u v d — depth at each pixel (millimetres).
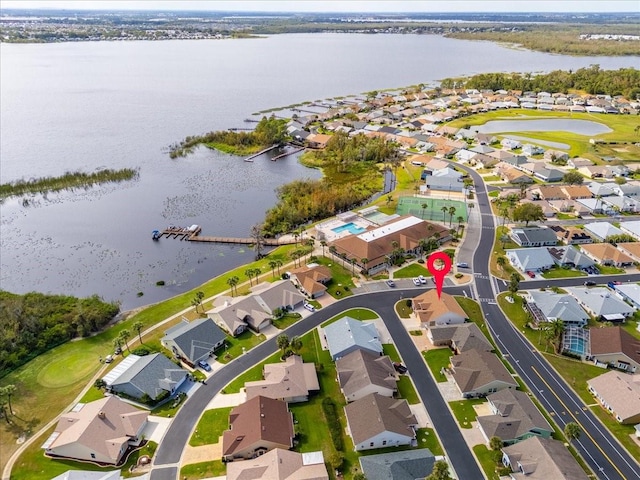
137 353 102812
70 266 145625
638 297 121000
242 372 98188
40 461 78375
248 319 113375
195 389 93500
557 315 112500
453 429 84250
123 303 127000
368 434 79500
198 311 119000
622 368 99375
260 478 71562
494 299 123500
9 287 134250
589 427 84562
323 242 149000
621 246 145625
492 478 74438
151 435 82688
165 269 143875
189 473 75312
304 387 91812
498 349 104875
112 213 182625
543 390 93188
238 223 174500
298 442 81250
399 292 126688
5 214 182000
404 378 96938
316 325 113625
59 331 109875
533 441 77625
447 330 108250
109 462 77438
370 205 185000
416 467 74062
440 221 167375
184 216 180375
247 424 81062
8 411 88688
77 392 93625
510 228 163000
